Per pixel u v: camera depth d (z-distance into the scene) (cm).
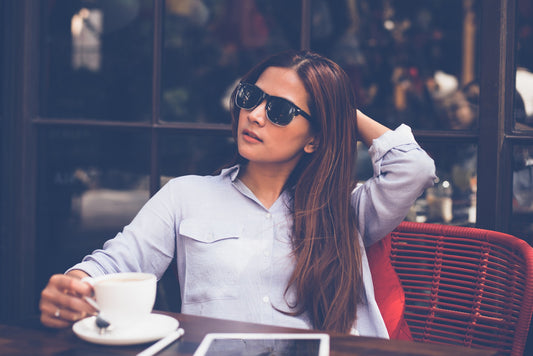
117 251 150
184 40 258
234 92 169
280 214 157
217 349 91
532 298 140
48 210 234
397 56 256
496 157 180
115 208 239
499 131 180
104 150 240
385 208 154
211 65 259
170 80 254
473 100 246
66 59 243
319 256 149
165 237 159
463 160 201
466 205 200
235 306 149
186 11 259
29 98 225
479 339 156
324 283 147
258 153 153
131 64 254
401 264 185
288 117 151
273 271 151
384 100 256
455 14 253
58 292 105
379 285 157
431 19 254
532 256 141
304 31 216
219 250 152
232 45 262
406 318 172
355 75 256
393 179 153
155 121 221
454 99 249
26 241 226
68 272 137
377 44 256
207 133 216
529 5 189
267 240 154
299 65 155
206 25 270
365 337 99
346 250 150
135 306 96
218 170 172
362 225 160
